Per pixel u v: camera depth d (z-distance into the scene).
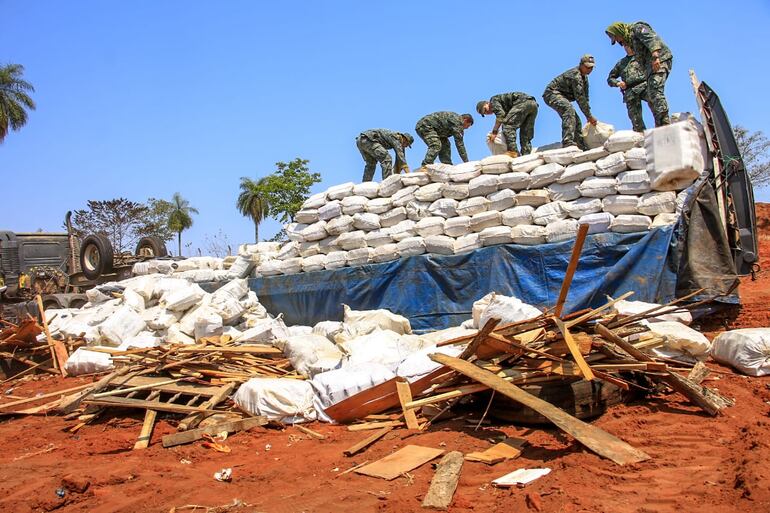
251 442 5.87
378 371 6.52
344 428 6.10
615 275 8.52
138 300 10.97
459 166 10.13
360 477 4.63
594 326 5.86
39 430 6.63
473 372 5.55
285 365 7.81
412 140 12.55
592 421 5.61
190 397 7.17
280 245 12.65
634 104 9.97
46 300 14.37
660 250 8.41
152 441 6.04
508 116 10.67
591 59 9.95
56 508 4.44
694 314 8.50
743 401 5.86
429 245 9.98
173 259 14.97
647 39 9.45
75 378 9.32
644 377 6.20
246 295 10.95
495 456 4.74
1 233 15.38
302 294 11.23
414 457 4.89
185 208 51.16
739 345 6.84
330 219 11.23
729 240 8.99
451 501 3.99
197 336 9.66
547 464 4.58
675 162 7.45
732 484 4.00
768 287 11.41
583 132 10.20
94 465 5.35
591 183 9.07
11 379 9.84
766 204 20.84
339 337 8.10
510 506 3.84
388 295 10.29
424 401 5.64
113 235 42.12
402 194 10.53
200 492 4.55
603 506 3.78
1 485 4.93
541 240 9.21
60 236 16.38
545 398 5.37
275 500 4.29
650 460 4.50
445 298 9.78
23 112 35.84
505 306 6.93
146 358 7.67
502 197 9.59
